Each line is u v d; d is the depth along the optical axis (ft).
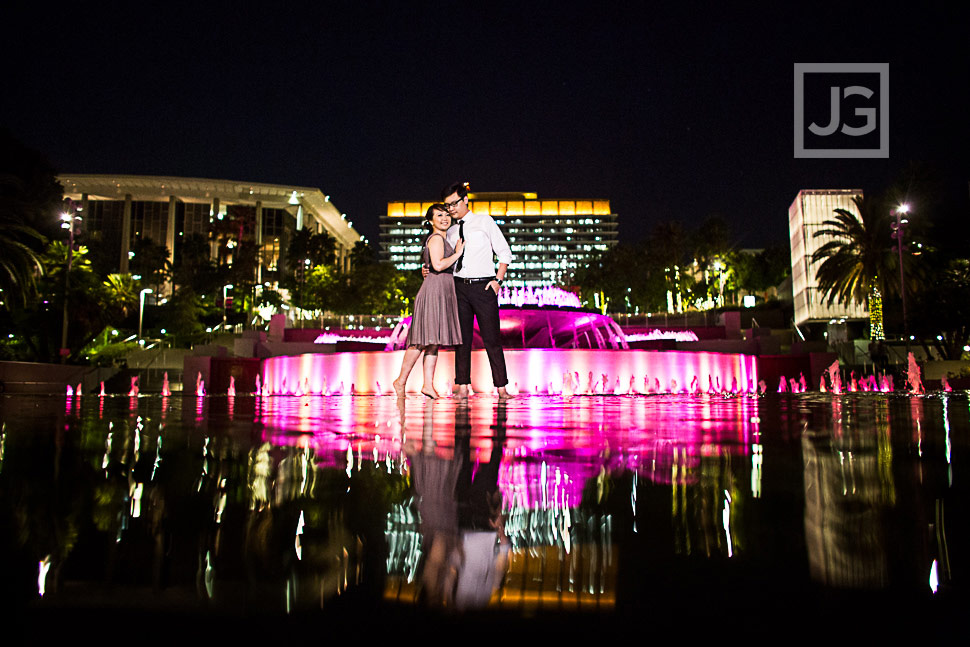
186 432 9.14
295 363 55.21
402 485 5.04
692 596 2.65
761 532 3.58
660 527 3.73
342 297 245.45
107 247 358.02
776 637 2.25
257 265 282.77
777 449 7.07
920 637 2.24
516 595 2.68
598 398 25.07
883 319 157.38
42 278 126.31
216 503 4.41
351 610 2.50
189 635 2.25
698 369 50.06
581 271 349.20
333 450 7.14
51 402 20.97
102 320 136.56
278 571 3.01
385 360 48.65
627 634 2.27
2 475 5.42
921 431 9.07
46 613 2.46
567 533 3.63
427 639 2.25
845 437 8.32
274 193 379.96
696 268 298.97
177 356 159.84
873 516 3.91
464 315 26.16
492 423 11.05
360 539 3.53
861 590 2.67
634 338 100.01
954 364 91.76
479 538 3.55
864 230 146.82
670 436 8.63
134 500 4.49
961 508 4.09
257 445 7.63
